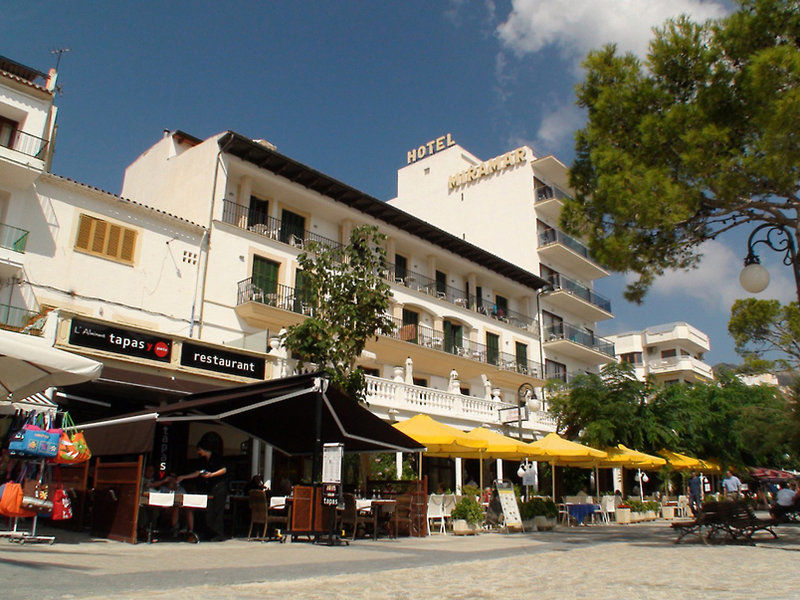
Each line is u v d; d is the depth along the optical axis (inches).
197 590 197.9
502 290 1510.8
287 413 508.7
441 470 995.3
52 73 890.1
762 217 492.1
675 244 521.7
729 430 1211.2
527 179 1621.6
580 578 267.7
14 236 709.3
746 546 474.3
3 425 488.7
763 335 1362.0
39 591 175.6
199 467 704.4
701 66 497.0
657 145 503.5
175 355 661.3
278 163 1003.9
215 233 917.8
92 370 332.8
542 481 1038.4
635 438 1034.7
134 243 822.5
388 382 824.9
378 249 636.1
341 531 481.1
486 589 227.3
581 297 1676.9
